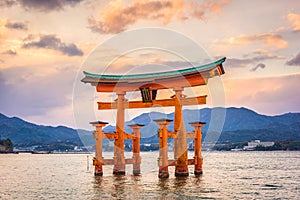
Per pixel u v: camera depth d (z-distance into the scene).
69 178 30.77
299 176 32.97
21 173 39.38
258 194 20.98
